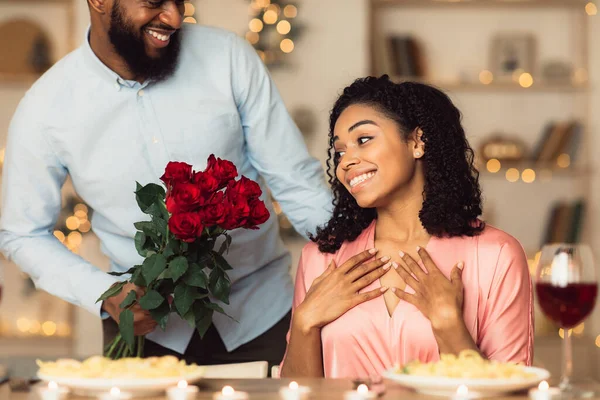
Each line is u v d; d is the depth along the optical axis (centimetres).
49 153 239
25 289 479
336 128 203
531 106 486
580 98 482
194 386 146
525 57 480
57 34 475
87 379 137
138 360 149
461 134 206
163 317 194
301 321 193
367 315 190
